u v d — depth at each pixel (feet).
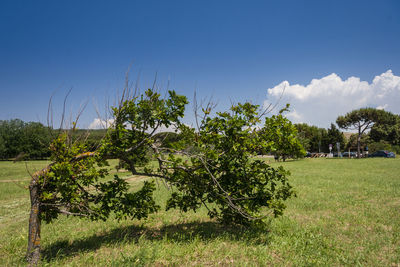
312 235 17.54
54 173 14.11
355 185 38.78
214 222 21.97
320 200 28.94
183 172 17.78
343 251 15.10
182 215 24.27
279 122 17.71
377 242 16.21
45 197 13.61
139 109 16.07
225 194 17.38
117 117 15.97
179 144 17.51
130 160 17.25
